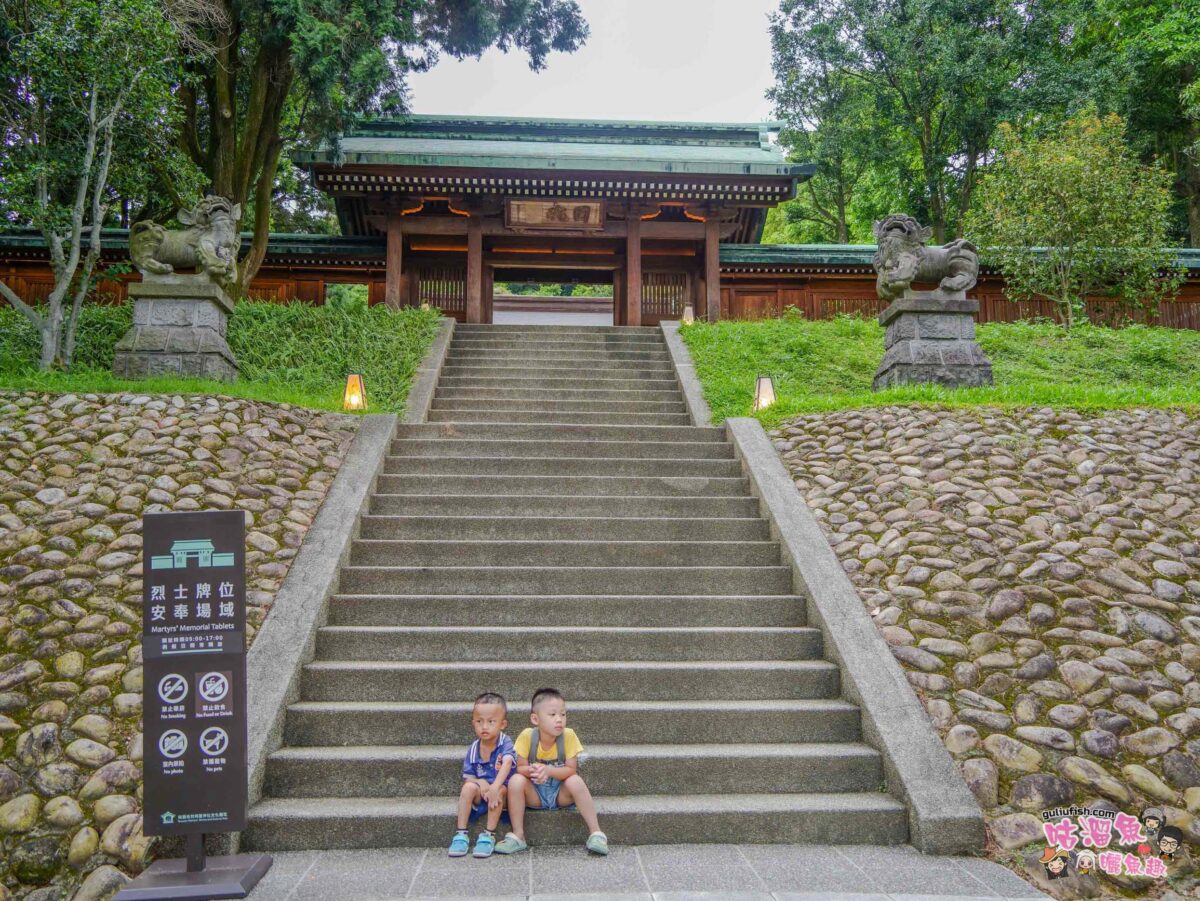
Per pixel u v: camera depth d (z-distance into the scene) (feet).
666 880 10.87
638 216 56.59
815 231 105.60
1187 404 24.52
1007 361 39.34
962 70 72.38
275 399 25.93
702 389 34.12
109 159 31.53
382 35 39.55
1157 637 15.15
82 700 13.58
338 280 60.29
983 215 55.11
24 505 18.39
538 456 26.05
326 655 15.93
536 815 12.25
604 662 15.92
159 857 11.32
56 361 31.14
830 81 85.71
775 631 16.44
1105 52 71.61
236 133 50.06
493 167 51.93
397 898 10.32
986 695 14.17
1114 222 49.32
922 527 19.03
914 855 11.82
